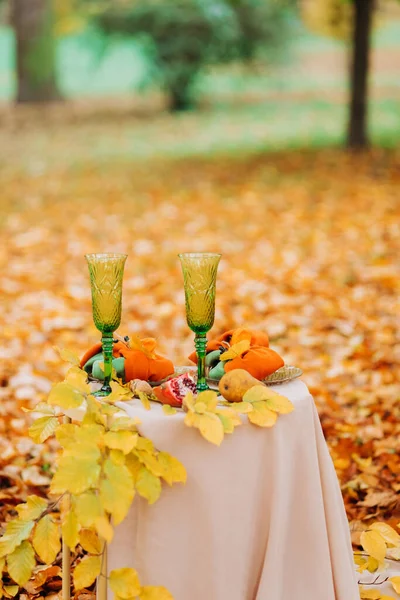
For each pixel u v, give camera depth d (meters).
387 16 27.33
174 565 2.65
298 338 6.02
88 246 8.97
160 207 10.87
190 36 20.84
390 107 20.27
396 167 12.59
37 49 22.09
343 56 26.78
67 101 22.64
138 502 2.67
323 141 15.84
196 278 2.75
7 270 8.05
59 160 14.88
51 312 6.79
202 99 22.97
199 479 2.63
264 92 24.47
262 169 13.20
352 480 4.05
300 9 22.06
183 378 2.77
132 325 6.43
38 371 5.47
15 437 4.50
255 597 2.72
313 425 2.79
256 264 8.03
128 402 2.74
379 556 2.98
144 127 18.78
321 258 8.09
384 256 8.00
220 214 10.33
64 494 2.80
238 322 6.41
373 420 4.68
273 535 2.67
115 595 2.52
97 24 21.47
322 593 2.76
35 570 3.28
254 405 2.65
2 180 13.05
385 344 5.83
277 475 2.67
